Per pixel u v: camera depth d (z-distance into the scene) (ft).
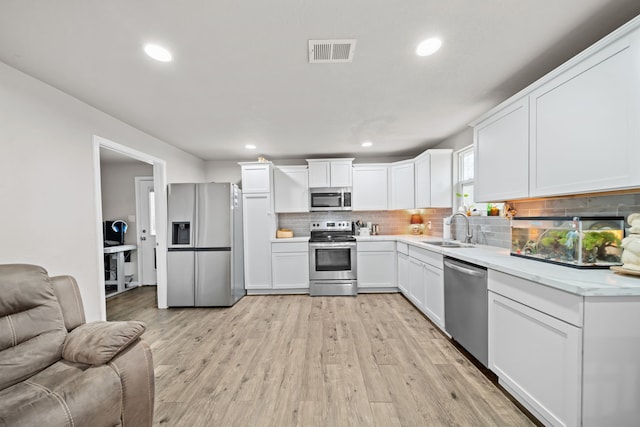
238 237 12.41
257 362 6.97
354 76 6.27
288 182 14.11
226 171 15.37
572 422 3.98
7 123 5.63
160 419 5.04
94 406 3.72
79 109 7.28
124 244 15.20
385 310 10.73
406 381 6.08
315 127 9.86
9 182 5.67
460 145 10.84
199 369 6.68
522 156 6.09
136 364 4.53
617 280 4.15
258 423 4.93
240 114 8.48
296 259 13.15
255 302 11.98
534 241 6.22
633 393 3.85
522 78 6.46
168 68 5.81
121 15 4.21
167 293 11.42
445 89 7.00
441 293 8.38
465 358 7.03
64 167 6.82
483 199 7.58
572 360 3.96
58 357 4.43
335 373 6.43
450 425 4.81
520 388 5.06
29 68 5.72
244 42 4.97
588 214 5.65
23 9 4.01
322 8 4.16
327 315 10.23
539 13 4.33
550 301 4.34
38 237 6.20
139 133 9.93
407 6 4.16
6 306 4.22
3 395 3.54
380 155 14.74
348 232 14.88
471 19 4.45
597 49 4.33
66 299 5.09
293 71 6.01
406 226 15.21
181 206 11.50
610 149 4.21
